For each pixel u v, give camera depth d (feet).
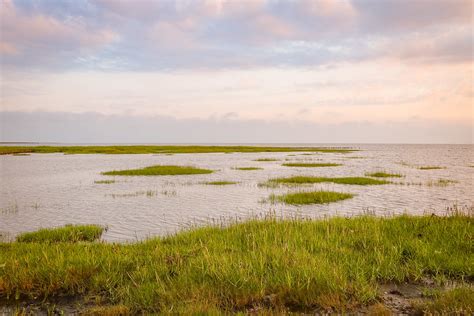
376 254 26.99
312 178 99.09
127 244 33.99
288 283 20.99
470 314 17.67
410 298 21.02
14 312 20.15
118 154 283.18
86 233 41.24
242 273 22.30
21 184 91.61
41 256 27.48
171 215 54.19
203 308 18.24
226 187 86.84
